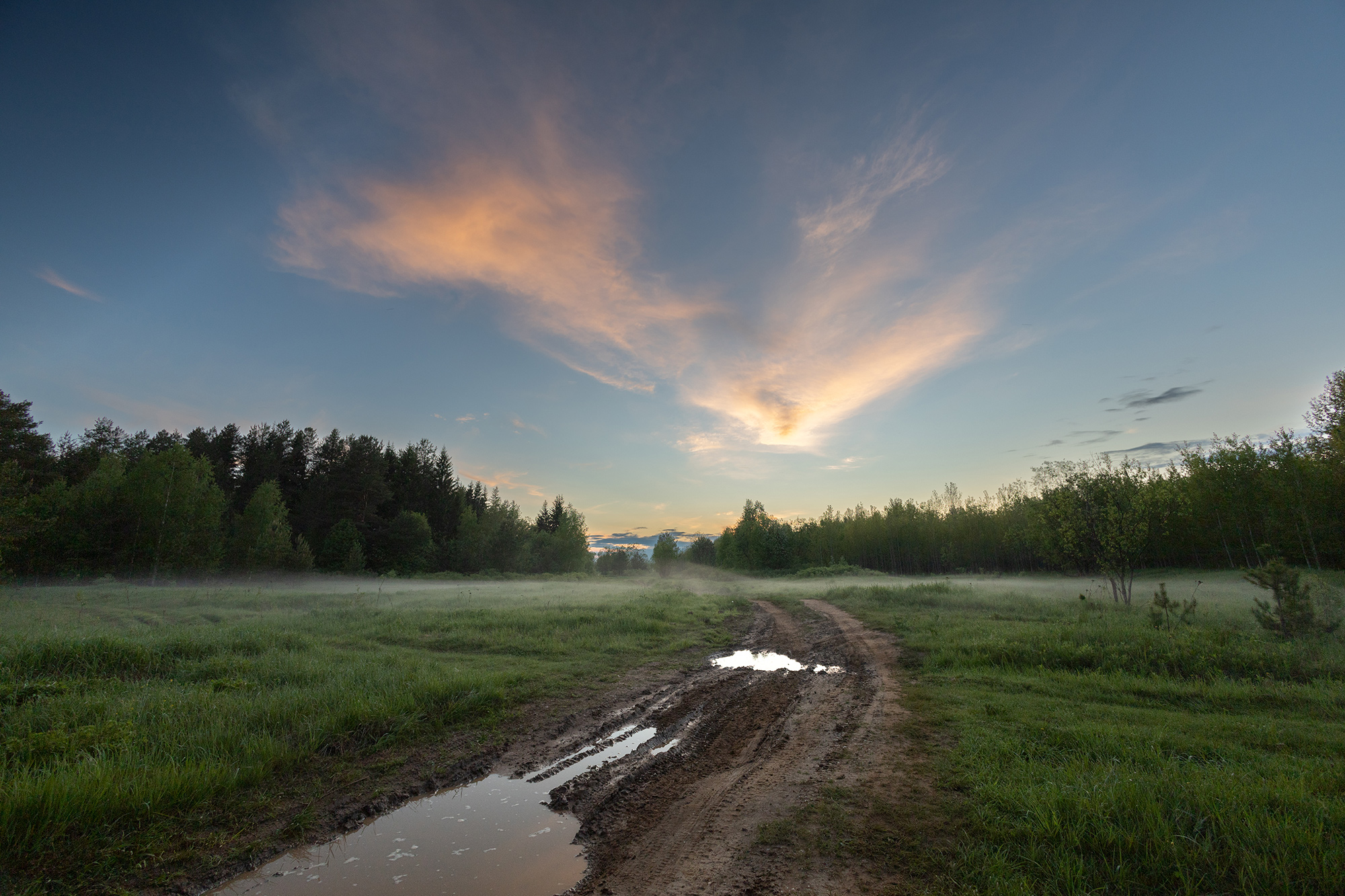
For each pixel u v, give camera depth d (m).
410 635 14.05
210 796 5.26
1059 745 6.25
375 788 5.82
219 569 40.81
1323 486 29.53
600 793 5.80
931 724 7.38
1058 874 3.68
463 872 4.29
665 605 22.09
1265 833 3.92
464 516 65.06
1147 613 14.98
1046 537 20.53
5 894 3.81
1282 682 8.73
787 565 63.12
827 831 4.65
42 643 9.66
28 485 30.62
